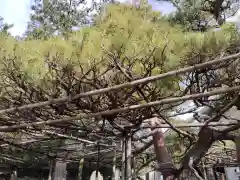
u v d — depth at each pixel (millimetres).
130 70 3148
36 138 6727
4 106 4078
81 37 2926
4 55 3115
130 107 3334
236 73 3475
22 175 13000
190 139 5707
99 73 3158
